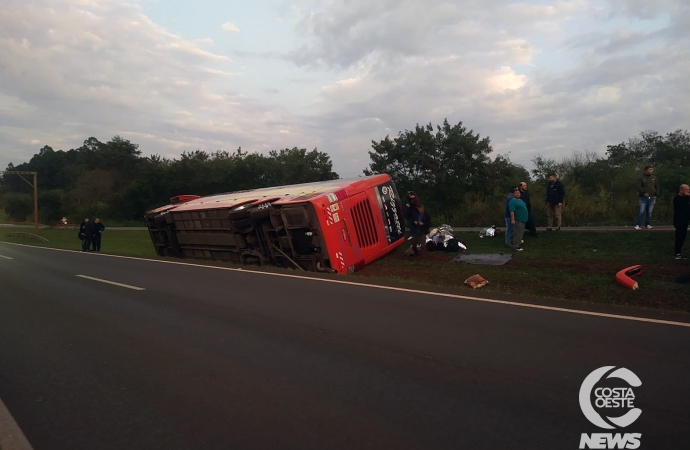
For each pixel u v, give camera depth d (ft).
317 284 36.52
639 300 30.14
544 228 63.82
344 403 15.75
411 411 15.03
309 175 178.40
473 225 78.38
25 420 15.39
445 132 90.58
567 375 17.34
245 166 171.94
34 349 22.84
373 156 92.89
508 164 90.84
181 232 64.18
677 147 105.19
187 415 15.30
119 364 20.33
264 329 24.58
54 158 371.35
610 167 84.84
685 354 19.03
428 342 21.43
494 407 15.12
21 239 148.66
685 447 12.75
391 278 42.68
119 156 308.81
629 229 53.62
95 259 66.69
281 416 14.98
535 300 29.01
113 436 14.15
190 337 23.84
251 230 51.31
